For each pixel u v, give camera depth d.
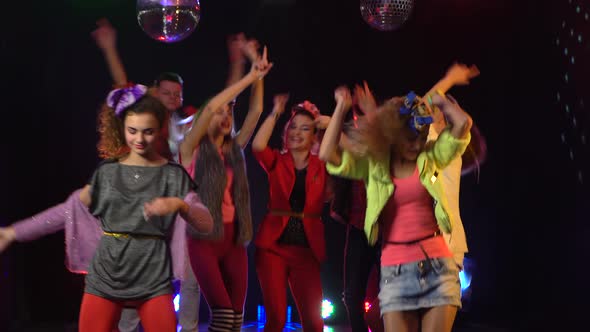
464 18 8.32
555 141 7.93
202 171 5.22
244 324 8.35
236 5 8.80
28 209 8.15
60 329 7.85
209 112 5.16
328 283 8.72
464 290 8.27
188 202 3.94
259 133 5.68
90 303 3.87
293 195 5.59
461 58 8.38
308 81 8.83
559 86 7.83
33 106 8.15
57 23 8.21
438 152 4.13
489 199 8.38
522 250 8.23
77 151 8.36
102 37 5.39
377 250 5.75
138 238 3.90
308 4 8.80
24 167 8.13
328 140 4.33
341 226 8.73
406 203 4.18
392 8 5.65
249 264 8.83
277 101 5.76
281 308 5.48
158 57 8.71
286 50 8.84
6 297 7.79
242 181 5.44
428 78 8.52
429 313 4.12
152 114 3.93
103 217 3.93
